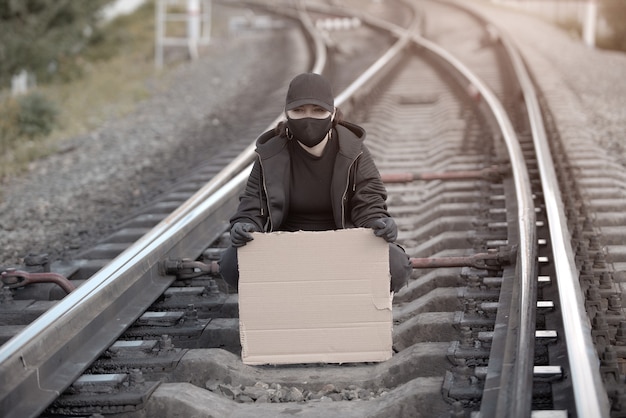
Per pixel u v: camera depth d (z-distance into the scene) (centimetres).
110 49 2617
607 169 907
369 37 2700
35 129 1478
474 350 440
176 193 874
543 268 571
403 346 489
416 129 1197
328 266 432
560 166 838
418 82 1620
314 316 436
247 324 439
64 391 407
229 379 441
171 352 456
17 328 505
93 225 842
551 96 1409
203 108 1616
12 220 904
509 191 758
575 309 436
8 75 1939
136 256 535
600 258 583
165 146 1291
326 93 439
